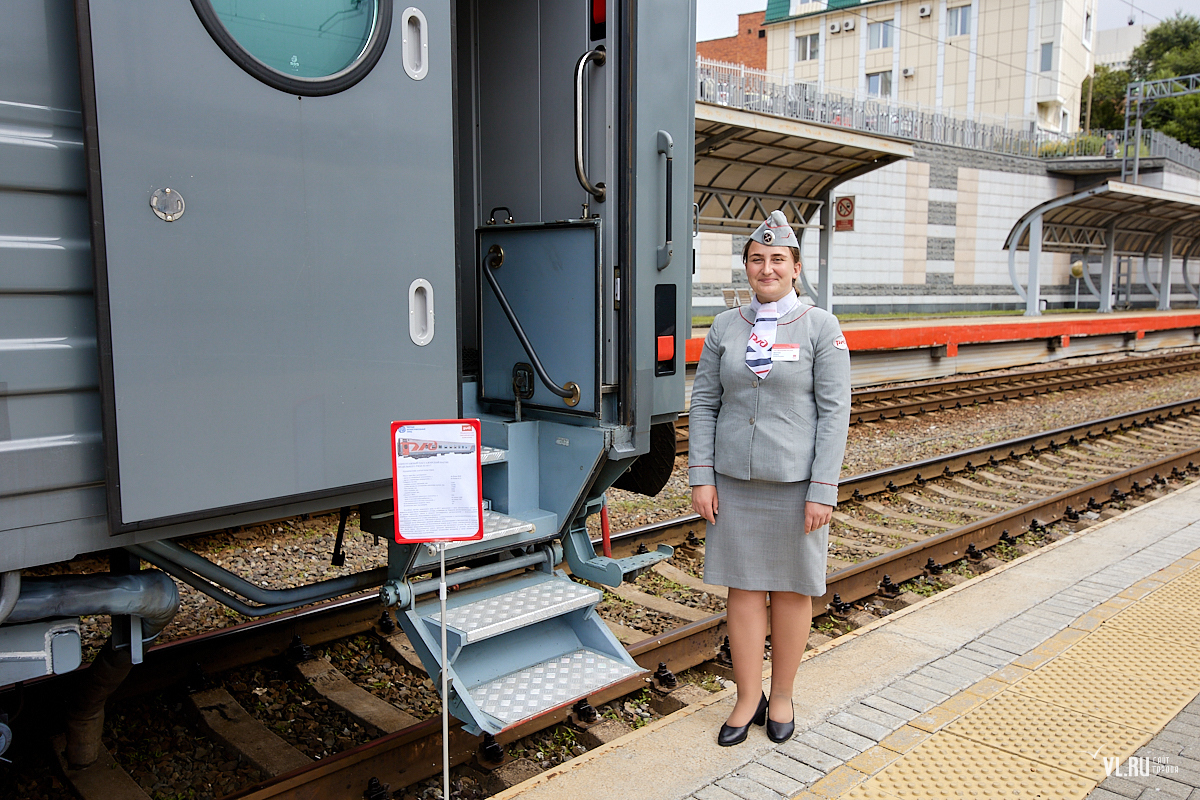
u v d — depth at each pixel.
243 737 3.42
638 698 3.96
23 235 2.10
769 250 3.15
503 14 4.12
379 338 2.80
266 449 2.55
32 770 3.19
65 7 2.14
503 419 4.03
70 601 2.46
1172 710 3.44
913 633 4.22
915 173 27.23
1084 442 9.84
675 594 5.14
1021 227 23.34
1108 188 21.69
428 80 2.88
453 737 3.33
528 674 3.33
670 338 3.89
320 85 2.59
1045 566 5.20
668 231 3.78
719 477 3.30
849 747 3.19
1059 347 18.59
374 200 2.76
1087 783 2.92
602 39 3.70
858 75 44.47
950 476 8.05
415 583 3.31
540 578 3.72
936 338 14.96
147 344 2.28
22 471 2.12
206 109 2.35
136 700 3.67
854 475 7.96
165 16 2.25
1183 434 10.61
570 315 3.81
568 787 2.94
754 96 21.23
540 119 3.99
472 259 4.43
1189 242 33.22
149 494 2.31
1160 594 4.70
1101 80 55.59
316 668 4.00
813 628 4.79
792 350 3.11
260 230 2.49
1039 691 3.60
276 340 2.54
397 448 2.65
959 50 41.53
